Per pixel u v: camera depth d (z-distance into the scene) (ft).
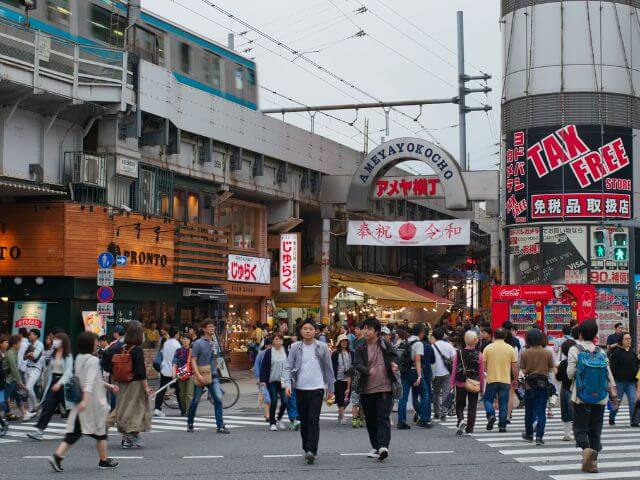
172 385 66.64
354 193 114.62
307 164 119.65
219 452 42.32
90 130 85.56
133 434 44.04
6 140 75.87
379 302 122.62
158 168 91.35
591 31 127.03
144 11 94.27
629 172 126.72
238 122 104.37
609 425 58.08
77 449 43.11
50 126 79.10
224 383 69.62
